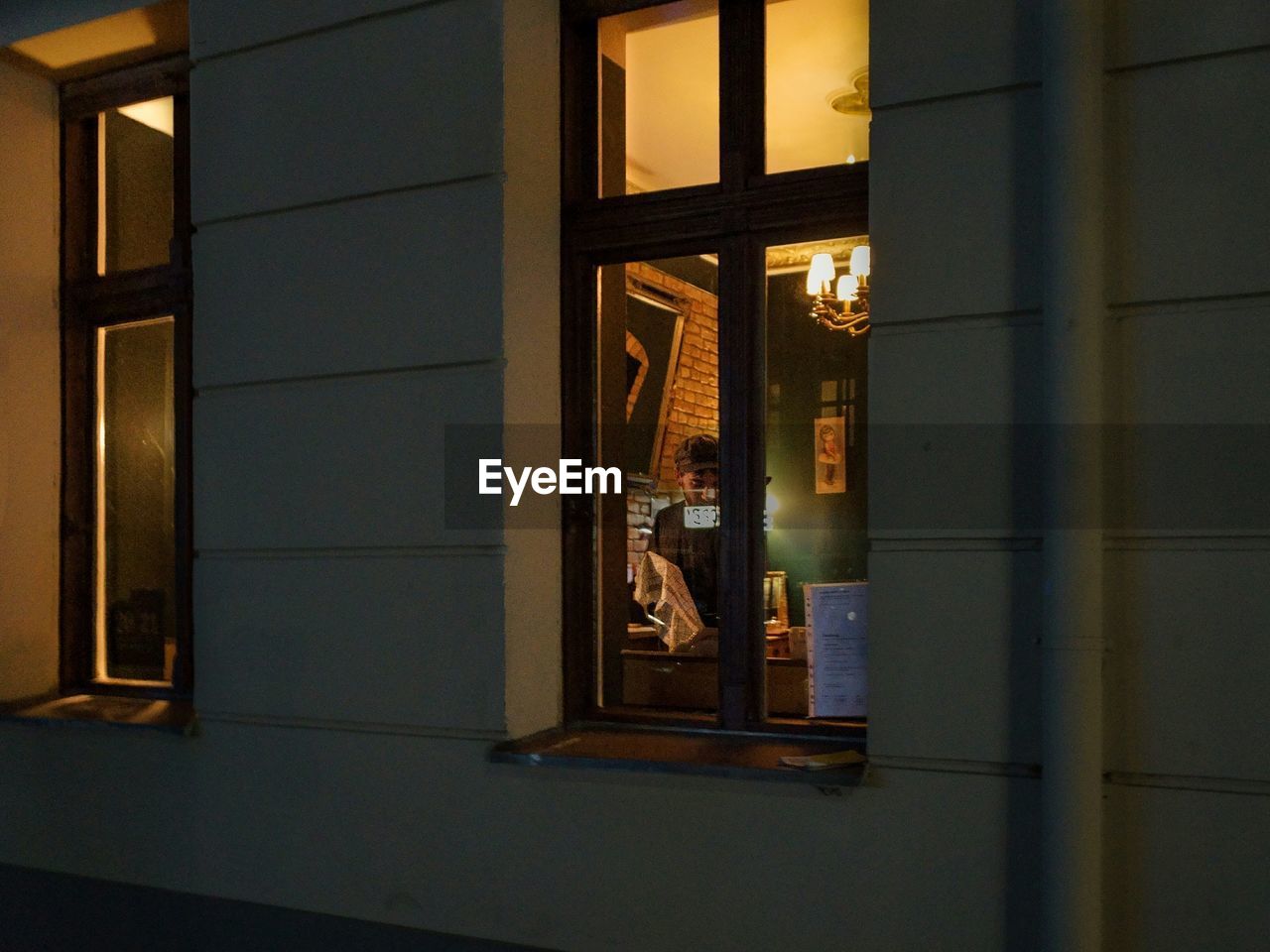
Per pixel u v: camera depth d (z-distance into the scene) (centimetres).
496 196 316
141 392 435
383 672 328
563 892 300
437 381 324
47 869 390
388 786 327
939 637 262
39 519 434
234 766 353
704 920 282
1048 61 249
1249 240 238
